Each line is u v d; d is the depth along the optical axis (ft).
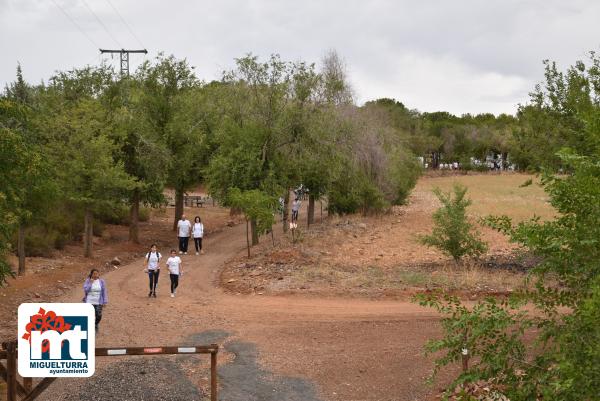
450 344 18.43
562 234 17.25
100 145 78.54
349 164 107.96
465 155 287.69
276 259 73.15
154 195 99.96
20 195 44.78
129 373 35.65
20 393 28.27
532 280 54.54
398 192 135.23
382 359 37.93
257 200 76.64
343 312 49.57
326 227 106.73
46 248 79.46
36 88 101.91
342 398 32.07
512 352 18.19
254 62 91.71
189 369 36.65
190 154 104.42
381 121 147.43
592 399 14.74
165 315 50.39
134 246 95.40
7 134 36.68
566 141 38.09
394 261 74.23
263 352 40.01
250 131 90.53
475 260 69.62
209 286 64.03
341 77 124.98
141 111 101.91
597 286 14.94
